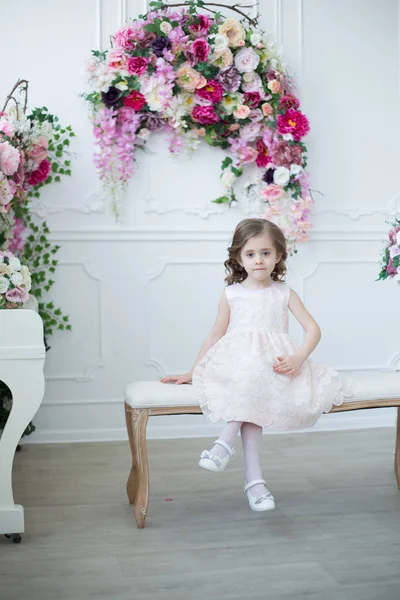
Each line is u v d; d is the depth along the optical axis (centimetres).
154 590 228
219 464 271
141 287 441
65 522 293
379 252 467
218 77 427
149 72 423
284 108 435
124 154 429
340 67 457
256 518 296
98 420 439
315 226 457
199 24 424
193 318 447
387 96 465
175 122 429
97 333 438
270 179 443
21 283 312
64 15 427
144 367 444
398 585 230
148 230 439
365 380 304
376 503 314
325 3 454
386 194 468
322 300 461
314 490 333
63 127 429
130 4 431
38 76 426
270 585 231
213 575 239
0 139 356
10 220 400
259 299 301
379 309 469
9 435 269
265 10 446
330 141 458
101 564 249
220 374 286
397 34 464
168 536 276
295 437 439
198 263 446
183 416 447
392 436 440
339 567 245
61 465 381
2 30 422
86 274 435
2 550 263
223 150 445
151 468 375
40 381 270
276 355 290
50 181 427
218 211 446
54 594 225
